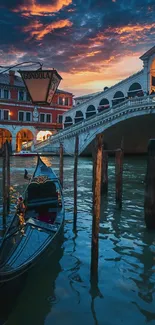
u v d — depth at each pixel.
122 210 10.16
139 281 5.40
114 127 30.86
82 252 6.57
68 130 36.22
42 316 4.39
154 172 7.71
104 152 12.05
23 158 35.94
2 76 44.84
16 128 44.09
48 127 46.78
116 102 37.38
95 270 5.52
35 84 6.92
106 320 4.32
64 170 22.14
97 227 5.45
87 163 28.28
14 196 12.14
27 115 45.28
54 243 6.14
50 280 5.35
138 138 34.47
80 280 5.39
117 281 5.39
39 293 4.94
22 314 4.42
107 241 7.30
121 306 4.65
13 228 6.05
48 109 46.88
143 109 26.66
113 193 12.90
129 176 18.47
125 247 6.93
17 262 4.70
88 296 4.90
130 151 37.69
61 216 7.33
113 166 24.31
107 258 6.33
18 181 16.30
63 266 5.88
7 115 43.56
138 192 13.36
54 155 38.06
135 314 4.46
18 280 4.52
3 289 4.09
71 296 4.89
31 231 5.98
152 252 6.66
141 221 8.91
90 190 13.95
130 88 35.75
